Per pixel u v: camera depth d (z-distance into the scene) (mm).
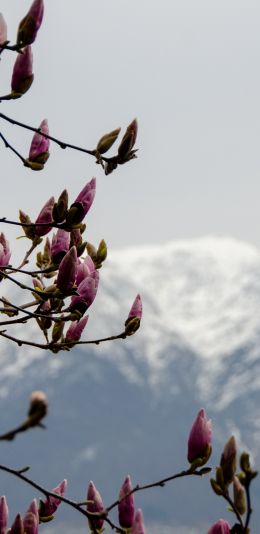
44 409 5336
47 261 9023
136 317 8617
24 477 7484
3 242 8969
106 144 8273
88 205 8531
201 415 7293
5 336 8516
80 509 7566
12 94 8172
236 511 6902
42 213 8883
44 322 8633
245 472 6848
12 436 5332
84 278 8680
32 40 7930
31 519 7309
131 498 7512
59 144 8266
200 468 7156
